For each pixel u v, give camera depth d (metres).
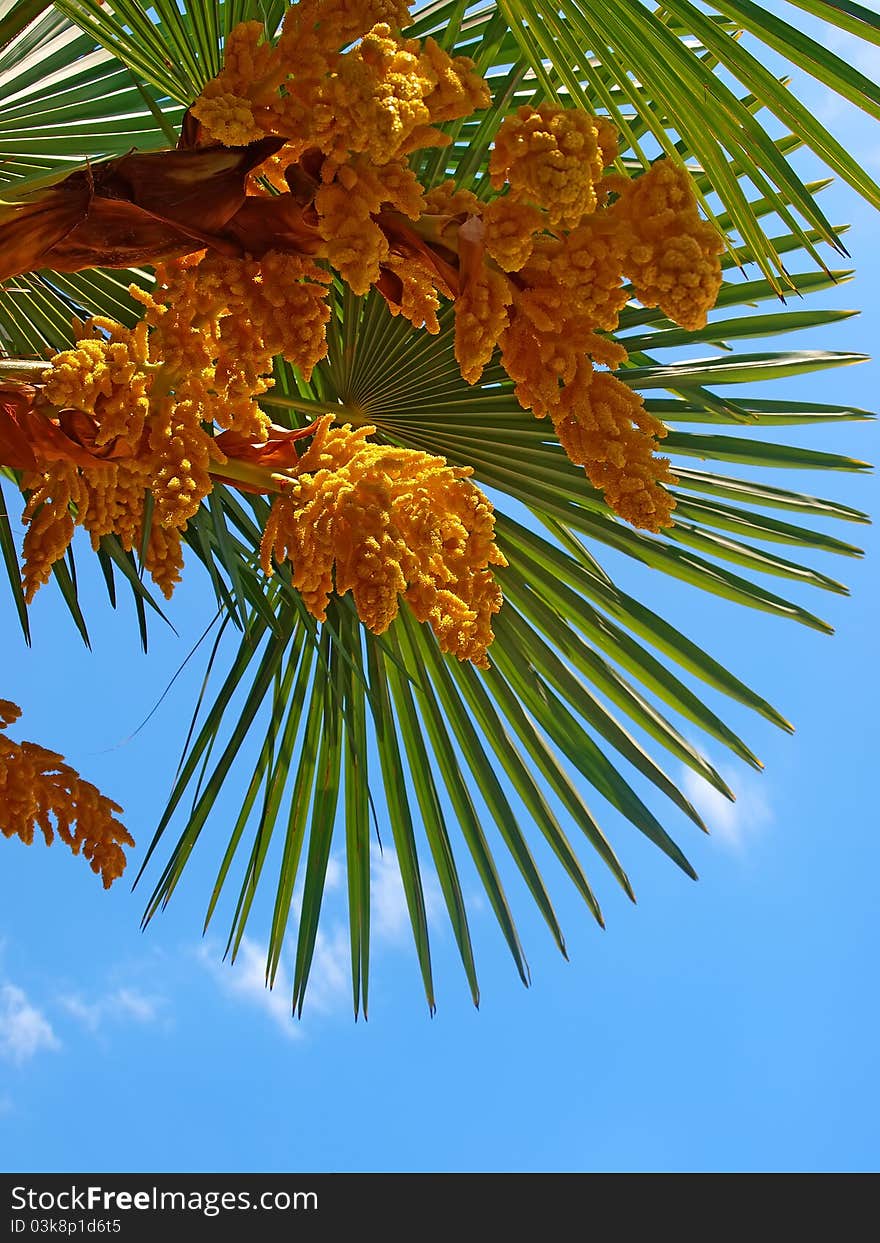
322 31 1.40
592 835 3.23
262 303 1.48
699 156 1.96
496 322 1.40
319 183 1.44
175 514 1.80
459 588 1.88
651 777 3.15
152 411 1.79
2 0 2.46
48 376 1.77
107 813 2.07
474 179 2.84
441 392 2.94
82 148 2.88
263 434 1.94
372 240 1.40
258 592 2.88
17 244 1.49
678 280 1.31
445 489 1.90
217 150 1.46
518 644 3.26
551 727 3.29
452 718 3.39
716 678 3.13
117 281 2.96
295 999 3.33
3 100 2.84
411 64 1.38
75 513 1.97
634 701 3.22
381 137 1.33
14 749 1.98
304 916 3.40
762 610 3.11
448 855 3.44
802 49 1.72
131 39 2.04
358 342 2.86
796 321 2.99
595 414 1.43
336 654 3.22
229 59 1.42
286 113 1.39
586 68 1.96
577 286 1.36
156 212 1.46
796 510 3.11
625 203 1.35
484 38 2.58
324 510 1.79
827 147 1.80
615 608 3.19
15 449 1.82
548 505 3.11
